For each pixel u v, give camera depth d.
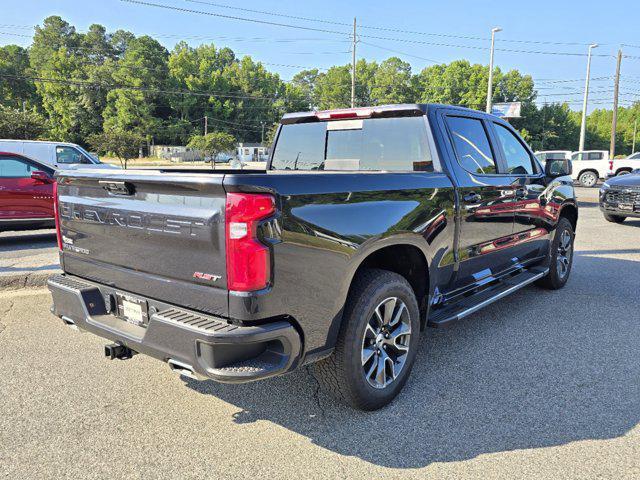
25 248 8.69
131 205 2.77
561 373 3.70
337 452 2.72
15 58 128.62
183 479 2.48
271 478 2.49
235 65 132.75
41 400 3.27
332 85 124.00
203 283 2.50
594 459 2.64
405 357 3.28
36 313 5.02
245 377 2.36
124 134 59.88
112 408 3.18
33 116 45.44
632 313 5.13
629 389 3.44
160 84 115.50
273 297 2.42
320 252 2.62
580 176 28.39
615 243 9.46
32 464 2.59
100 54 129.88
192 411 3.16
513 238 4.68
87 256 3.16
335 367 2.89
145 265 2.76
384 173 3.12
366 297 2.91
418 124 3.79
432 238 3.44
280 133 4.67
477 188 3.96
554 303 5.48
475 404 3.23
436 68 112.94
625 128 122.25
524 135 104.56
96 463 2.60
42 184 9.07
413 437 2.86
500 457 2.66
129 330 2.80
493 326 4.74
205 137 81.81
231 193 2.33
